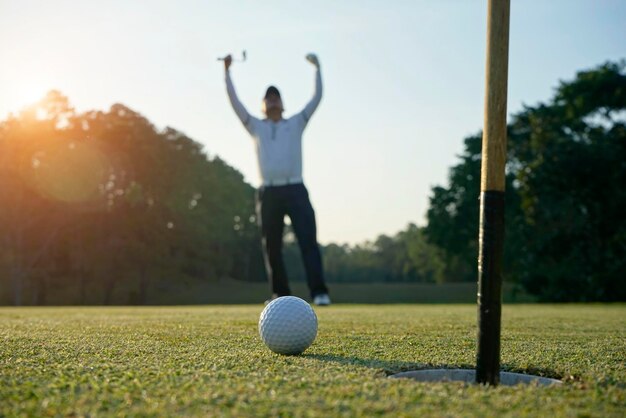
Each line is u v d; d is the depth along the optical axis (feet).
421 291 157.17
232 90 43.57
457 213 134.72
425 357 13.29
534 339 17.97
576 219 111.86
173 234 154.51
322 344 15.64
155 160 143.64
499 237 9.80
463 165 133.90
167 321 24.61
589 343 16.78
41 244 140.15
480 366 9.82
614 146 109.91
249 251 215.92
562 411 8.12
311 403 8.32
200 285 179.11
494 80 9.92
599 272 109.19
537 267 114.52
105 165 139.44
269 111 44.19
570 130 119.03
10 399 8.71
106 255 145.79
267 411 7.93
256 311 36.78
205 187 164.66
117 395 8.89
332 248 277.64
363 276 265.34
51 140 134.21
